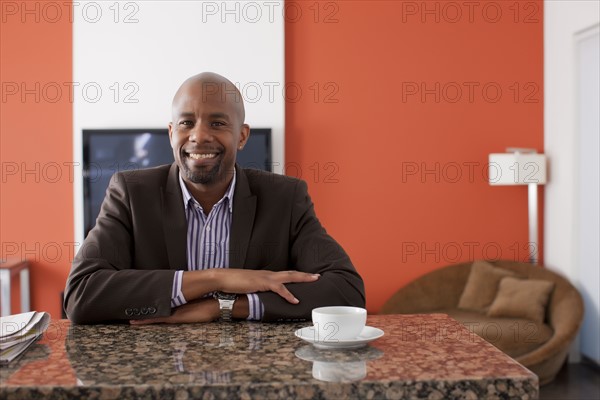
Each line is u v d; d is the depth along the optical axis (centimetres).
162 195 192
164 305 160
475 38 515
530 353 410
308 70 505
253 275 165
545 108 520
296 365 115
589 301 475
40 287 499
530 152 501
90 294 163
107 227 187
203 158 179
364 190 511
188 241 193
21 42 495
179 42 492
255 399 102
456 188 516
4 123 496
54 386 103
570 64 481
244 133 198
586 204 475
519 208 521
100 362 118
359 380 105
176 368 113
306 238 196
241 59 493
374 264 513
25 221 498
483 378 106
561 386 428
